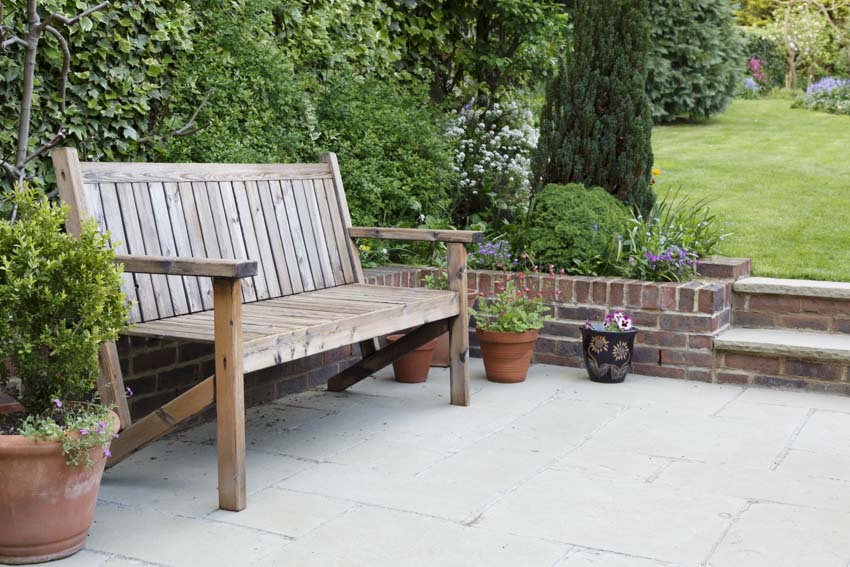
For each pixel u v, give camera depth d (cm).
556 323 495
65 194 296
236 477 280
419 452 343
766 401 423
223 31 443
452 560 246
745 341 450
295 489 302
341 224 427
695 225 545
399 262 548
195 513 280
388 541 259
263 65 454
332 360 465
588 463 330
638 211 538
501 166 612
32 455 232
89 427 241
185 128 413
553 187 536
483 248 527
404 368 454
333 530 267
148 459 337
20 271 244
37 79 360
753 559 248
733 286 488
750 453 343
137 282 318
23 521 238
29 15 305
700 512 282
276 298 376
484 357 457
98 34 381
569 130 552
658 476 316
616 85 543
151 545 255
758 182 758
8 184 357
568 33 673
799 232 607
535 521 274
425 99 593
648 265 494
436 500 292
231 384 275
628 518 277
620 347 450
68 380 254
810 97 1217
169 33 418
